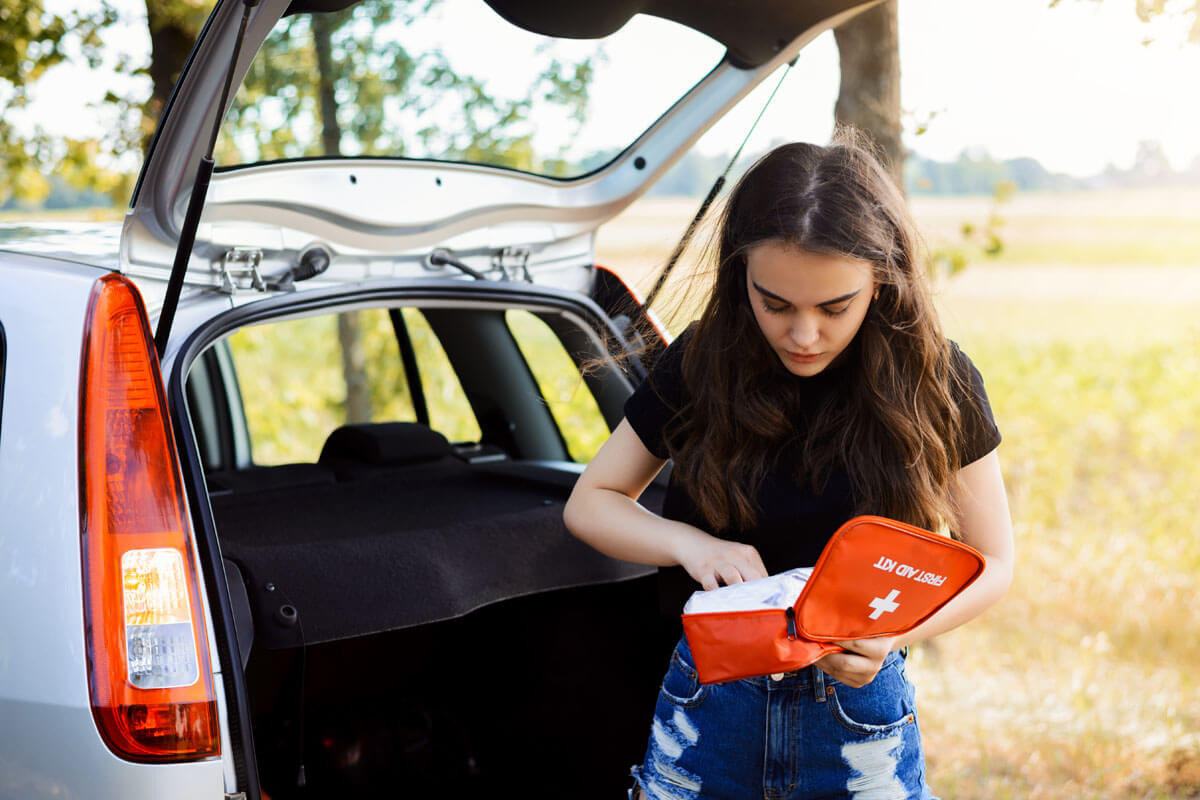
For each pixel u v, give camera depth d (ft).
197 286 6.30
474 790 7.47
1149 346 25.48
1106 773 11.18
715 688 4.76
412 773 7.29
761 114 7.02
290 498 7.58
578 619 7.23
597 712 7.27
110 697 4.24
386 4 6.95
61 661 4.27
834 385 4.58
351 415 19.38
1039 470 19.71
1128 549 17.11
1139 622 15.14
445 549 6.44
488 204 7.29
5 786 4.26
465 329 9.43
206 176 4.81
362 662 6.94
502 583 6.43
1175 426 20.81
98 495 4.40
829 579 3.98
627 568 6.87
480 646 7.41
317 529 6.89
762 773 4.73
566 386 13.05
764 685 4.63
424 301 6.98
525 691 7.47
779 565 4.73
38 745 4.25
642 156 7.75
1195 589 15.84
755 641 4.06
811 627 4.07
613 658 7.22
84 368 4.55
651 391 5.05
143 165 5.50
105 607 4.31
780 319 4.18
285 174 6.45
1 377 4.59
